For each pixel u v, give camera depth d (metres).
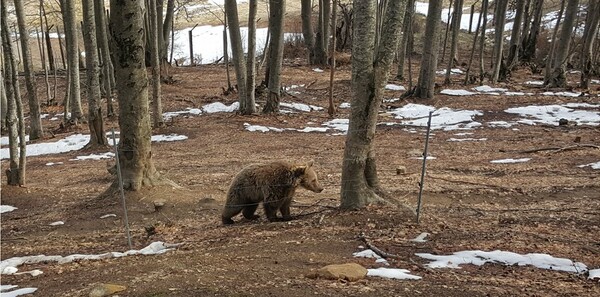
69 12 18.48
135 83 9.56
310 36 32.22
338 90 24.12
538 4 33.03
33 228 8.45
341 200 7.42
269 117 19.17
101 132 16.16
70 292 5.02
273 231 6.84
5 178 12.67
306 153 14.00
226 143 15.70
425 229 6.61
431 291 4.66
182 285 4.90
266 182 7.31
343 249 5.98
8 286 5.46
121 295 4.70
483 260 5.59
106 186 11.33
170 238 7.17
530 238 6.33
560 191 8.95
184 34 48.66
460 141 14.84
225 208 7.66
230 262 5.64
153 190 9.81
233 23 18.44
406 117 18.98
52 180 12.28
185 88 25.00
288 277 5.05
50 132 18.69
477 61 35.00
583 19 40.69
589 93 21.22
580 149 12.52
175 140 16.42
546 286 4.82
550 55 23.31
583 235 6.43
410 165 11.98
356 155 7.12
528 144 13.84
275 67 19.31
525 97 20.98
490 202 8.49
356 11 6.77
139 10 9.46
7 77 10.27
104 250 6.95
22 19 16.45
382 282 4.88
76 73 19.33
